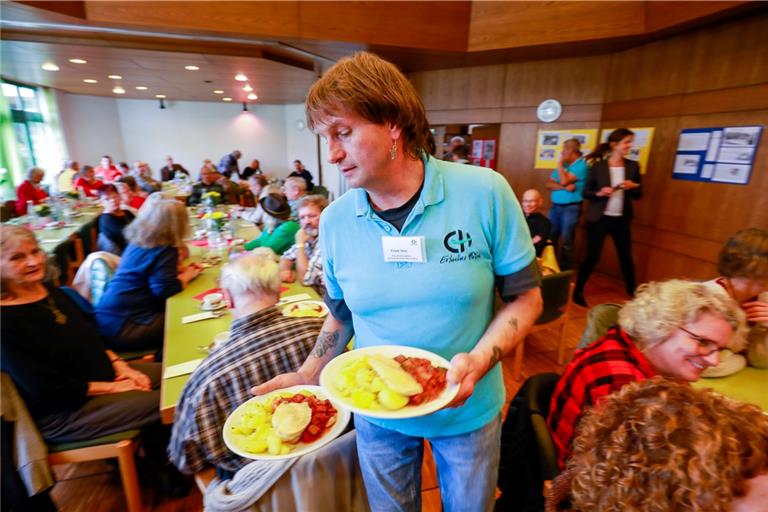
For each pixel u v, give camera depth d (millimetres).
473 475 755
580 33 3920
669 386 527
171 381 1367
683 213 3723
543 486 928
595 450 515
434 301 695
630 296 3879
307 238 2617
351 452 940
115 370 1741
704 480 425
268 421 979
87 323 1692
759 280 1324
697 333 936
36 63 5480
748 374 1320
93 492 1759
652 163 4039
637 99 4164
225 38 4090
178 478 1739
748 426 473
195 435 1079
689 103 3605
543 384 1165
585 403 945
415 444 808
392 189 662
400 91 612
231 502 869
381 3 4105
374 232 708
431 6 4234
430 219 673
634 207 4273
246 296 1233
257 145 12492
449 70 5504
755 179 3100
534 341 3111
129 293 2160
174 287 2207
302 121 12164
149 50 4441
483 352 659
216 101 11492
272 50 4828
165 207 2127
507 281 739
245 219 4676
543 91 4961
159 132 11414
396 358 719
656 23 3561
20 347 1312
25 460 1345
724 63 3277
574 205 4273
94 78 6938
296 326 1239
